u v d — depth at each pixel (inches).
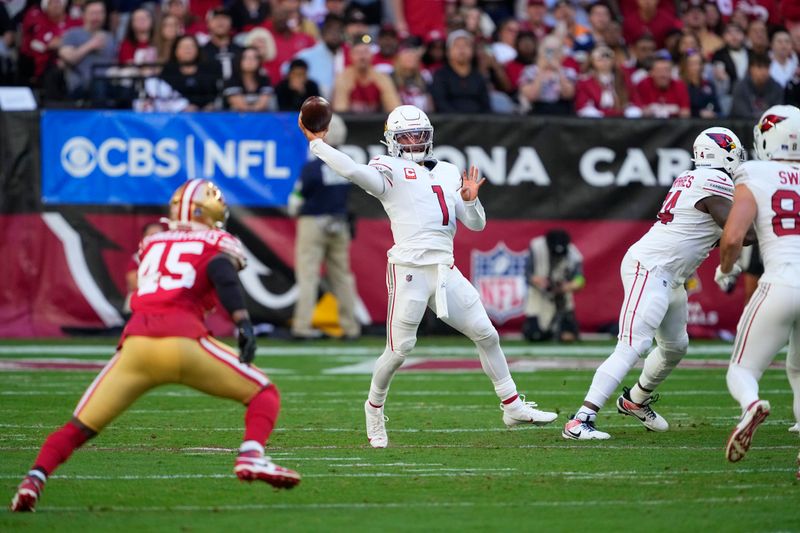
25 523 737.6
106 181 1998.0
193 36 2070.6
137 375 759.7
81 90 2118.6
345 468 931.3
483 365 1055.6
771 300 847.7
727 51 2298.2
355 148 1987.0
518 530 722.8
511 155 2025.1
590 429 1064.8
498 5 2454.5
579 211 2036.2
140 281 777.6
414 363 1722.4
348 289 1968.5
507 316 2031.3
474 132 2017.7
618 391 1448.1
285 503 804.0
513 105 2190.0
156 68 2129.7
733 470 920.9
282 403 1325.0
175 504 800.3
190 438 1079.0
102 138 1996.8
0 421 1177.4
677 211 1053.2
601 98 2164.1
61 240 2000.5
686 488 850.8
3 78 2148.1
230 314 756.0
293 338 1964.8
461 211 1035.3
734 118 2043.6
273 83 2182.6
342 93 2062.0
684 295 1078.4
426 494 832.3
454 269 1019.9
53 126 1995.6
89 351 1817.2
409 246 1000.9
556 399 1350.9
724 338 2053.4
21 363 1674.5
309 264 1940.2
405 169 1010.7
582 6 2452.0
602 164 2039.9
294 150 2003.0
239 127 2001.7
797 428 1107.9
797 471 914.7
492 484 866.8
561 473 909.2
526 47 2226.9
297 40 2213.3
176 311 759.7
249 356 752.3
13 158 1994.3
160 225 1983.3
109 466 936.3
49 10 2167.8
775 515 761.6
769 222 863.7
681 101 2182.6
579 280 1959.9
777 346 856.9
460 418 1214.3
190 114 1998.0
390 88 2076.8
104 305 2004.2
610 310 2046.0
